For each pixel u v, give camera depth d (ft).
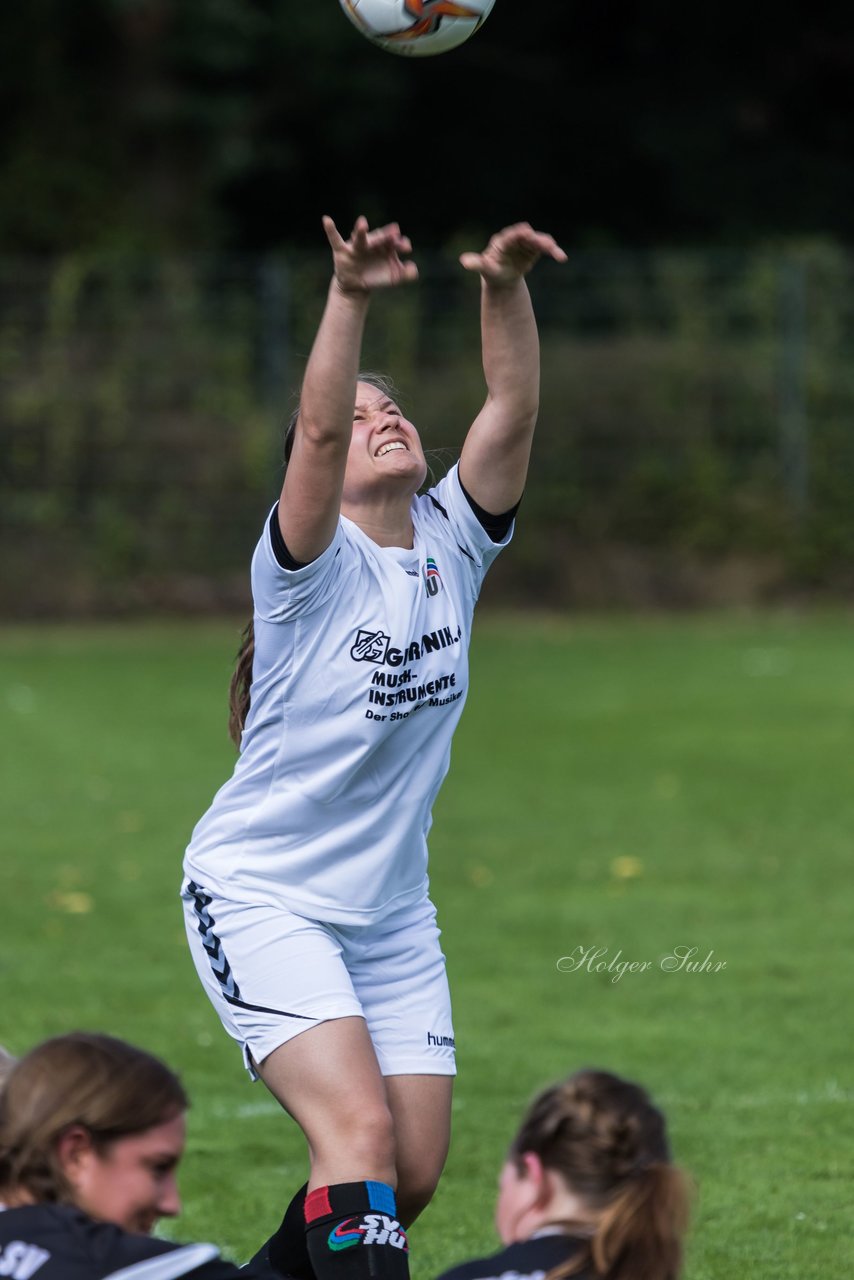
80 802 133.90
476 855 114.83
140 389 277.23
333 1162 40.81
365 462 44.11
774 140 393.70
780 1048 75.56
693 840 119.34
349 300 40.47
